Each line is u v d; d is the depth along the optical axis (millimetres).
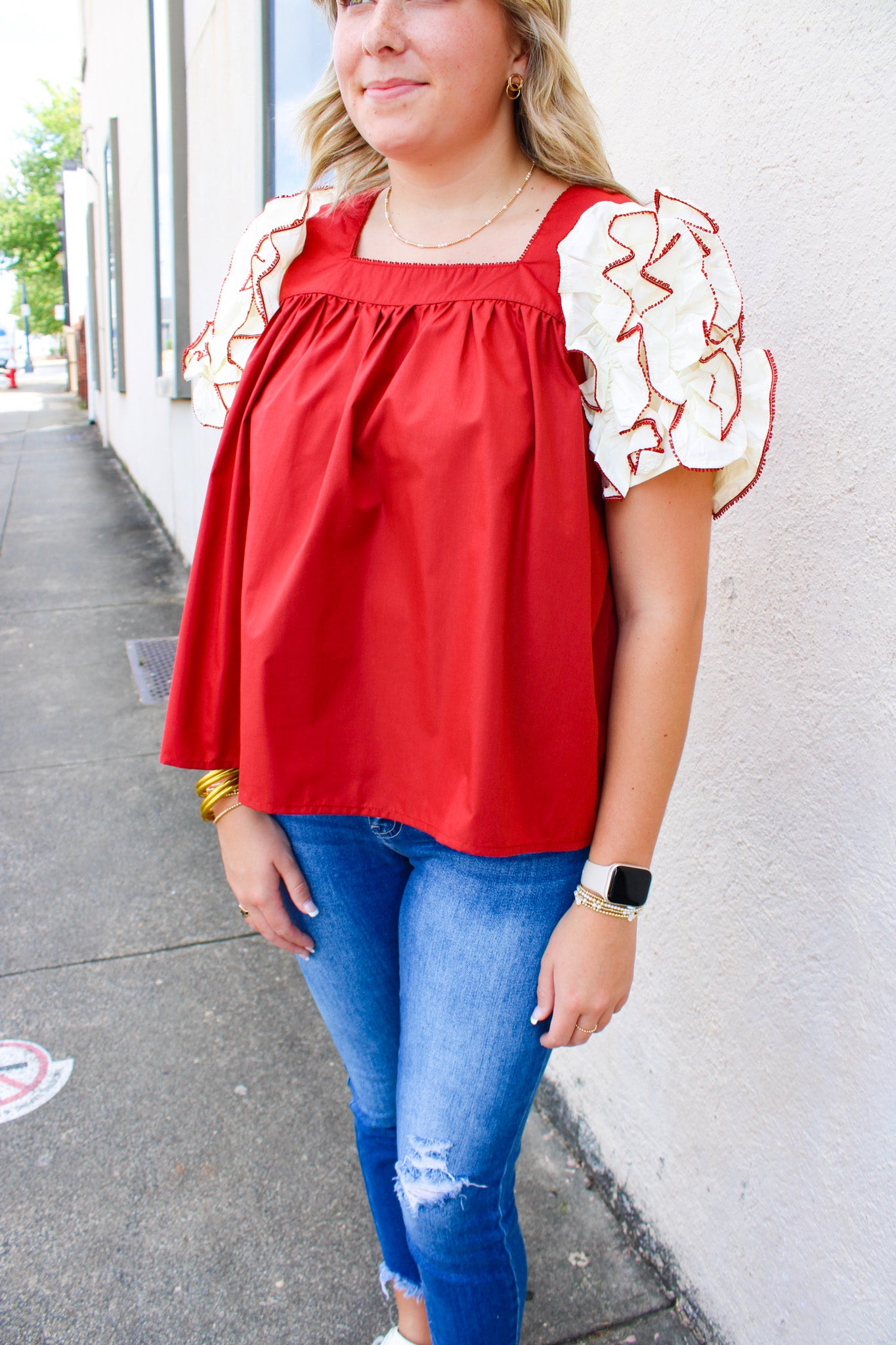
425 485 1008
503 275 1024
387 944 1263
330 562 1074
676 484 978
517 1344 1263
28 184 30641
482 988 1067
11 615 5461
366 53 1030
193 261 5418
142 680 4496
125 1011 2383
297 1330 1624
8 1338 1600
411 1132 1097
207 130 4719
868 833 1198
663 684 981
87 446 12781
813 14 1176
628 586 1010
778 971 1384
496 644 980
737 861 1454
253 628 1110
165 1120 2059
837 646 1226
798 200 1229
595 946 1020
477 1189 1098
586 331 972
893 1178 1196
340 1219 1831
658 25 1487
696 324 958
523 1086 1094
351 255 1161
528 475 984
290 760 1129
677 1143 1664
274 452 1101
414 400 1015
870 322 1132
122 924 2715
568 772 1023
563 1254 1775
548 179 1108
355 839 1198
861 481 1166
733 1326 1537
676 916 1619
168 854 3062
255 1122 2055
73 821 3252
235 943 2646
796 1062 1360
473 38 1006
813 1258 1347
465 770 1026
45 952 2592
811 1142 1340
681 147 1459
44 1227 1805
